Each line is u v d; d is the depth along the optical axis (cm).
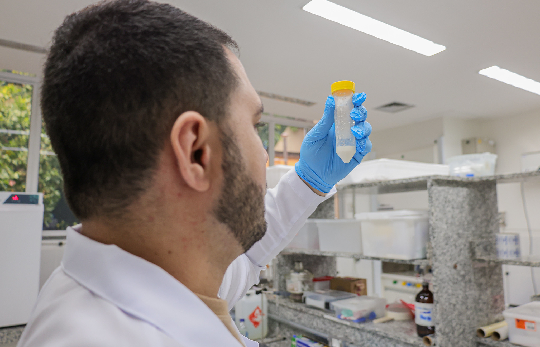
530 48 294
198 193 38
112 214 37
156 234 37
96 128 35
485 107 456
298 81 365
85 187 37
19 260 291
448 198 180
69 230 41
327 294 239
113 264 34
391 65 327
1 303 281
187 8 232
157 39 36
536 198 450
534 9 240
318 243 269
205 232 39
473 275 186
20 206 295
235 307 243
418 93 401
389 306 222
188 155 36
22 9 231
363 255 208
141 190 36
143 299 33
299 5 233
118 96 35
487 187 200
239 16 244
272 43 284
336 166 87
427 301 180
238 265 79
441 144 493
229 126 40
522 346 168
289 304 242
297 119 534
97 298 32
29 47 284
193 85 37
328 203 272
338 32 268
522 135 483
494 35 274
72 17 39
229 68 41
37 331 31
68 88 36
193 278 40
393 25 259
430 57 310
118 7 38
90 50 36
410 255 184
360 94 78
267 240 85
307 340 217
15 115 353
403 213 186
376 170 223
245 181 41
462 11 243
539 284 422
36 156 358
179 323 33
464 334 176
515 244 180
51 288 36
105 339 29
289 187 87
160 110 36
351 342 203
